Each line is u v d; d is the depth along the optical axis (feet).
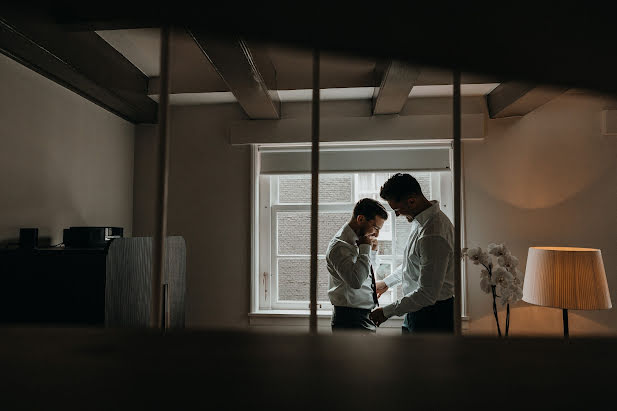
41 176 6.54
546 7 0.52
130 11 0.49
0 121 5.75
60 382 0.38
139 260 6.28
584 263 6.80
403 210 6.32
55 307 5.41
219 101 9.21
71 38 6.03
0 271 5.47
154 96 8.78
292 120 9.07
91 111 7.87
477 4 0.52
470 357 0.48
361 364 0.45
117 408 0.32
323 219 9.48
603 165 8.58
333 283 7.06
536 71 0.55
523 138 8.76
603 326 8.32
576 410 0.34
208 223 9.22
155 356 0.46
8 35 5.03
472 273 8.62
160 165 1.18
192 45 7.40
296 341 0.53
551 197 8.64
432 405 0.35
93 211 7.89
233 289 9.08
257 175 9.31
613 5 0.53
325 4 0.49
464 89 8.53
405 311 5.86
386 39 0.51
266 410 0.33
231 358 0.45
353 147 9.24
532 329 8.41
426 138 8.82
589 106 8.64
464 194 8.80
